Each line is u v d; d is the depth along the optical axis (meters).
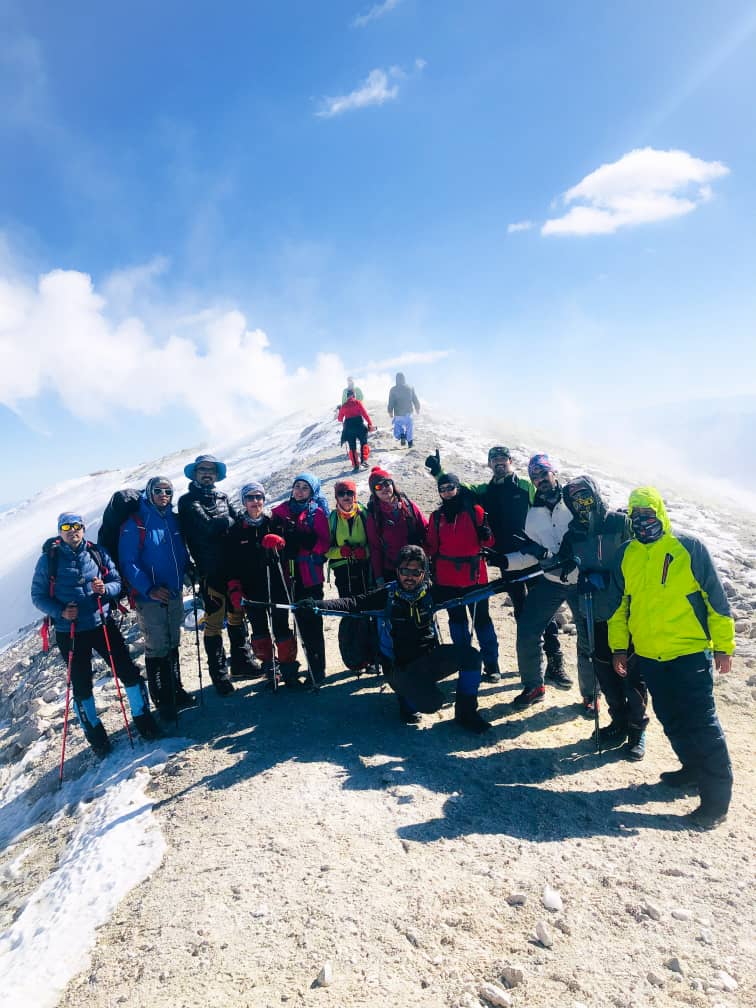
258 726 5.62
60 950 3.21
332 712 5.80
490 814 4.12
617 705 5.00
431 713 5.32
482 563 5.91
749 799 4.33
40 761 6.33
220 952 2.99
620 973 2.78
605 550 4.95
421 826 3.97
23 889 4.06
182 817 4.30
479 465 17.70
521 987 2.70
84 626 5.44
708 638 4.07
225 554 5.97
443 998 2.65
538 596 5.51
